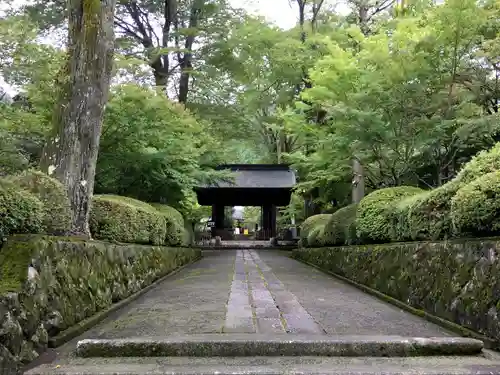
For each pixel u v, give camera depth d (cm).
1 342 238
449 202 383
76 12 500
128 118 755
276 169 1923
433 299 381
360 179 916
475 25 602
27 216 323
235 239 2452
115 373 248
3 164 430
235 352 289
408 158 678
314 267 957
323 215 1212
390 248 510
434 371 253
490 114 632
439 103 645
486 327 301
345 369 258
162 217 741
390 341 292
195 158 1107
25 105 677
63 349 297
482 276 310
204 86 1535
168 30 1441
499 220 307
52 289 311
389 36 829
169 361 276
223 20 1469
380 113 660
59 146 474
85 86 486
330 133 814
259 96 1612
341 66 691
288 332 326
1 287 260
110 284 444
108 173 832
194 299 495
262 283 645
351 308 439
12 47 512
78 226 465
